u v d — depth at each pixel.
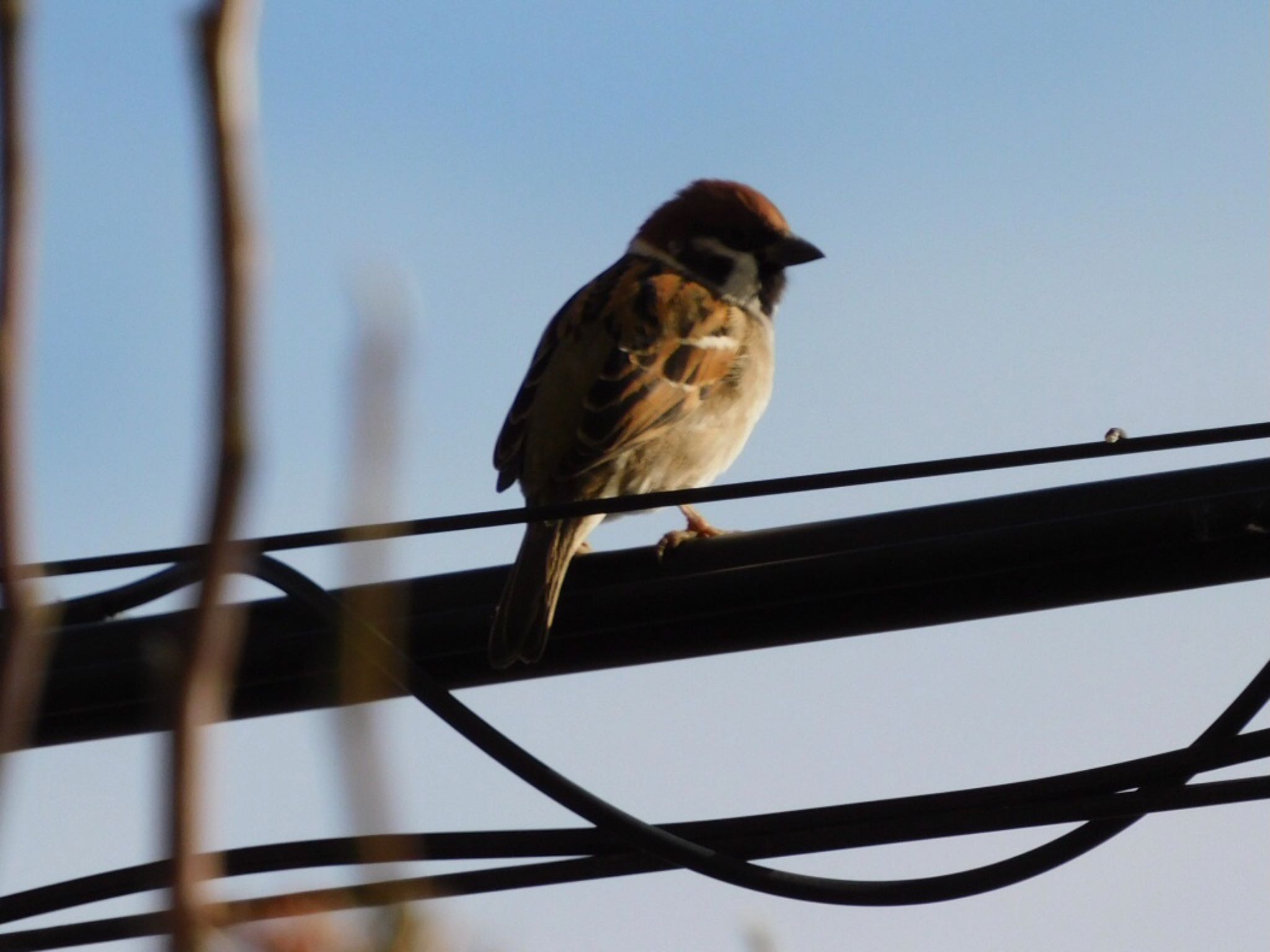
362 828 2.94
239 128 2.45
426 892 3.48
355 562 3.35
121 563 9.37
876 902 8.73
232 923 3.44
